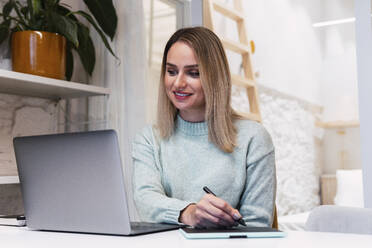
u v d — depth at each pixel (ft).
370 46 6.67
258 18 7.76
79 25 7.35
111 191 3.07
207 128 4.72
